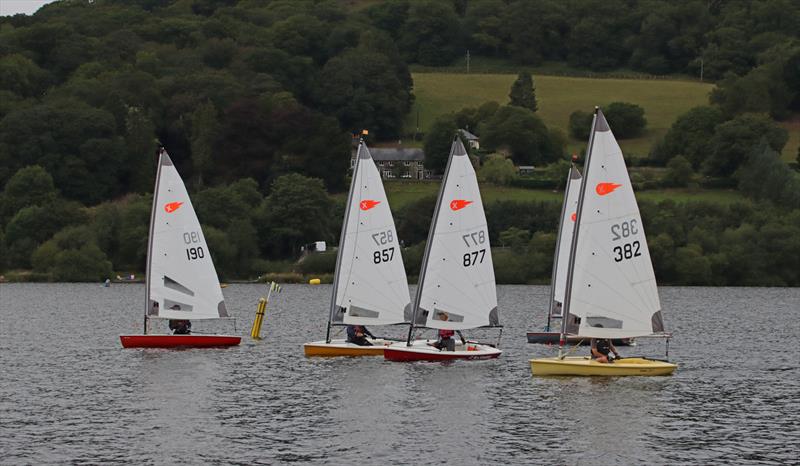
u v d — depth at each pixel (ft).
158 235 419.74
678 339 486.79
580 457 247.91
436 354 382.42
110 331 513.04
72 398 317.22
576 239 339.16
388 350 384.27
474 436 266.57
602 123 335.47
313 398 314.55
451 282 375.45
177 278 421.59
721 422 282.97
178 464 241.96
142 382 344.28
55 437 266.98
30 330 519.60
